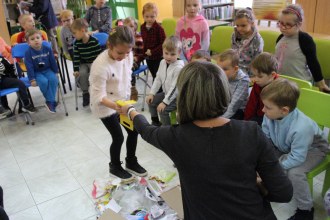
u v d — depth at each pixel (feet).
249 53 8.74
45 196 7.26
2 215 4.73
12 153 9.27
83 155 8.94
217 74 3.13
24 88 10.87
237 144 3.11
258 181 3.46
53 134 10.32
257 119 7.01
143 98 11.96
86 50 11.80
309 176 5.69
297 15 7.80
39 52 11.11
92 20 15.53
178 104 3.27
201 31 11.20
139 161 8.42
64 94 13.89
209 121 3.23
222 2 20.65
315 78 8.12
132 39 5.92
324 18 11.14
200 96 3.07
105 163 8.48
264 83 6.69
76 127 10.75
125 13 22.00
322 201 6.49
